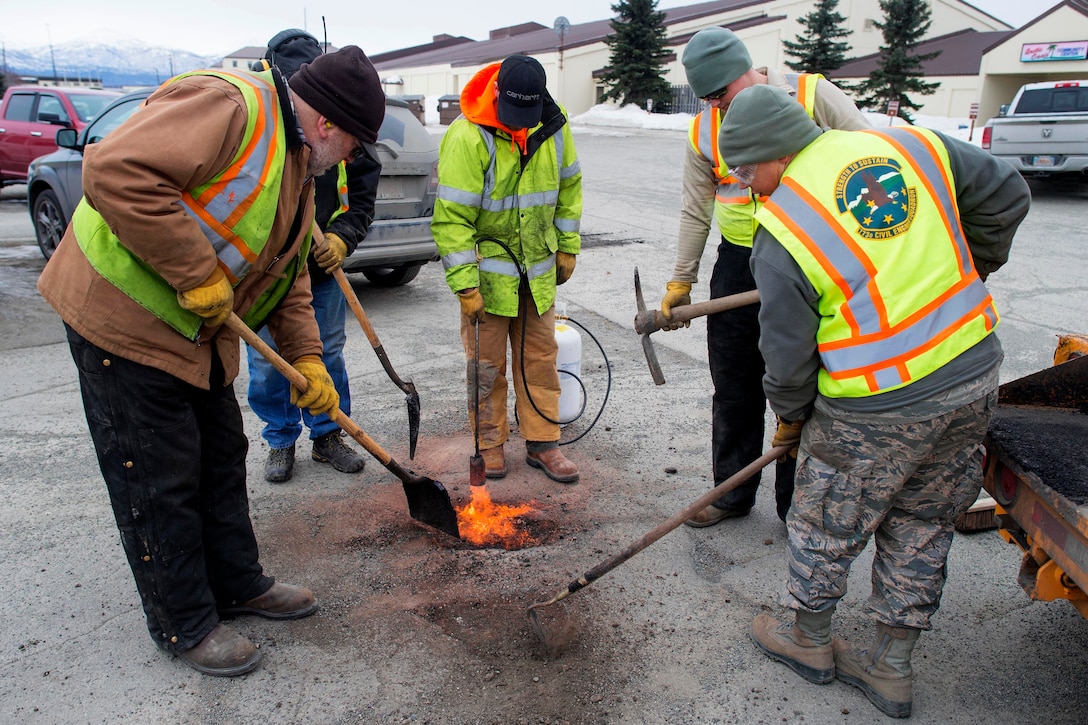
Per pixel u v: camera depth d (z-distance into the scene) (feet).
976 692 8.04
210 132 6.75
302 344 9.09
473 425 11.84
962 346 6.88
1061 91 40.19
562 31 104.27
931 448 7.02
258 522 11.08
